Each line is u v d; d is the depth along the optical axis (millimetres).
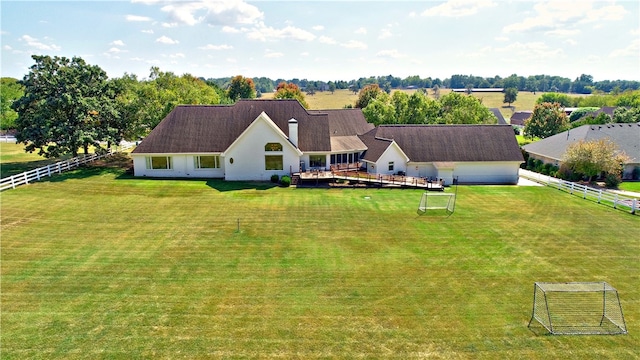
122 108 47406
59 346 14906
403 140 48312
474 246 25250
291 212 31656
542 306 18188
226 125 45406
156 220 28875
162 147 43188
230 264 21984
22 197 33000
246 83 138000
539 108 86312
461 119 70125
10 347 14789
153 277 20312
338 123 54344
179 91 67500
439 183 41906
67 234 25688
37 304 17672
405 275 21047
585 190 38750
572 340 15820
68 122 42688
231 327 16266
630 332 16391
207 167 44281
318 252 23844
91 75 45688
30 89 42156
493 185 45250
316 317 17078
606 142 47219
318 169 45094
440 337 15844
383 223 29406
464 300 18641
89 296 18406
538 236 27266
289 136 43750
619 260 23469
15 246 23594
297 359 14461
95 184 38562
